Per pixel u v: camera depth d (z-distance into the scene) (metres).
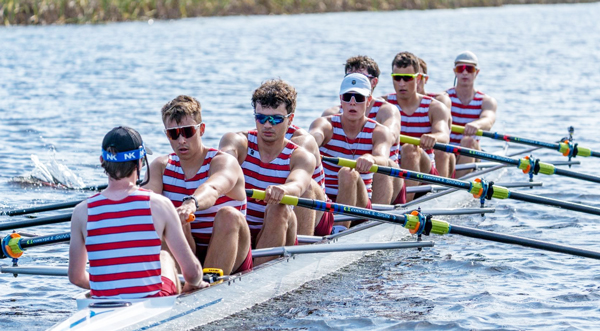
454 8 137.38
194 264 12.98
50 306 16.28
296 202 16.50
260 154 17.61
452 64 65.81
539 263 19.25
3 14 83.38
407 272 18.75
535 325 15.02
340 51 73.88
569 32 99.81
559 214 24.52
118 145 11.98
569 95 49.75
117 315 12.27
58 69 58.19
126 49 71.12
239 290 15.33
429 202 23.27
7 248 15.21
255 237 17.98
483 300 16.53
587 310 15.86
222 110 42.34
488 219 24.05
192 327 13.91
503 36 92.88
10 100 44.50
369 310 16.00
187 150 15.30
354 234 19.06
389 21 109.00
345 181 19.69
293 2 114.38
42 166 28.78
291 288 17.09
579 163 31.59
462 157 28.62
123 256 12.27
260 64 63.81
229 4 107.31
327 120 21.66
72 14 87.25
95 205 12.17
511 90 51.91
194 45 76.12
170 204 12.53
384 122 22.91
